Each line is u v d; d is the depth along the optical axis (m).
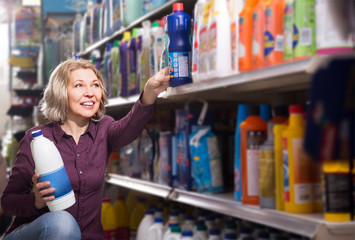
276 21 1.39
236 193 1.77
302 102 1.94
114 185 3.27
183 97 2.00
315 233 1.27
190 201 2.02
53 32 4.51
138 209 2.87
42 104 2.01
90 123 2.01
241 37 1.49
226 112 2.23
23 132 4.85
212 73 1.64
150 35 2.36
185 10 2.35
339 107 0.91
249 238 1.73
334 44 1.14
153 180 2.58
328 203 1.29
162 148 2.37
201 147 2.00
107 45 3.00
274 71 1.36
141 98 2.04
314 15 1.29
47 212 1.79
